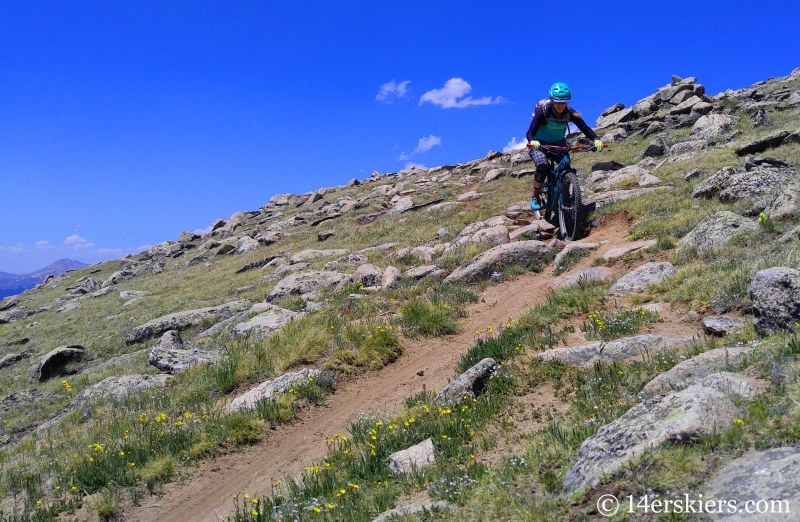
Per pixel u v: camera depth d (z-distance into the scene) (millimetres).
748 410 3965
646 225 12516
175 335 14906
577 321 8625
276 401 8359
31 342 25406
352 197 47812
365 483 5590
